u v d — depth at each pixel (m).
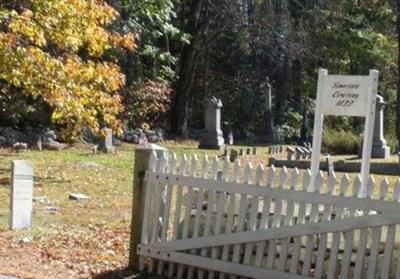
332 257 6.20
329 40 38.88
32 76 13.14
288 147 26.80
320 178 6.29
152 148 7.36
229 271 6.73
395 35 37.84
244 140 35.91
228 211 6.76
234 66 40.47
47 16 13.16
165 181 7.17
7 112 25.19
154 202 7.28
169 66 35.03
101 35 14.18
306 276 6.32
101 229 9.90
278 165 20.25
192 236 6.99
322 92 9.04
